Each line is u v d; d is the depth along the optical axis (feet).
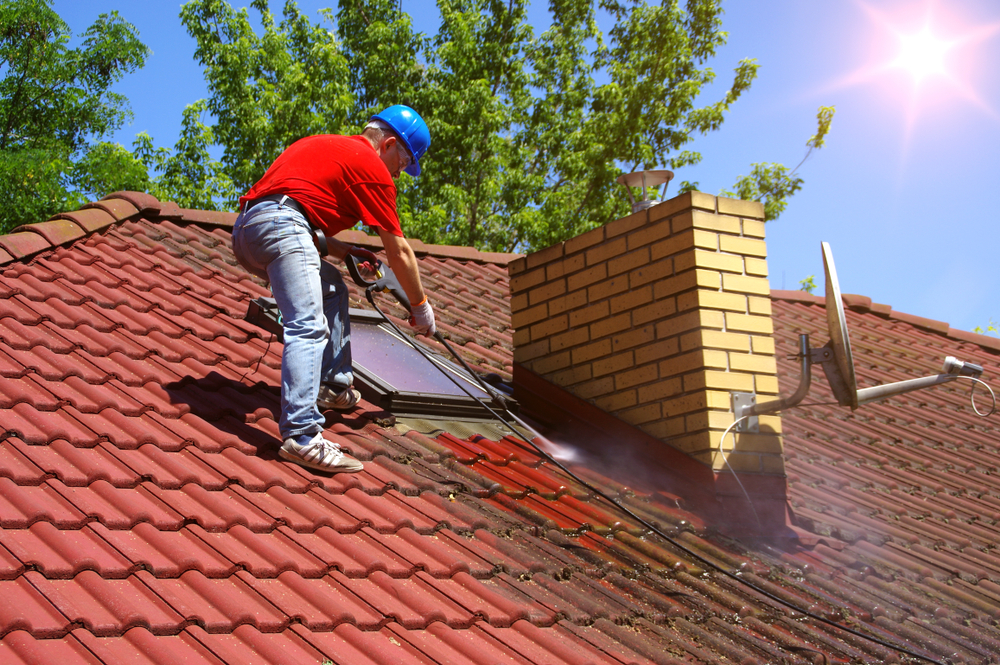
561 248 17.31
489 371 18.88
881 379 24.77
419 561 10.27
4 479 9.31
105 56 88.22
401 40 80.28
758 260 15.49
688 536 13.52
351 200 12.38
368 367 15.72
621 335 16.01
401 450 13.53
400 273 13.04
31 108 86.28
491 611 9.79
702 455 14.47
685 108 78.23
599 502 14.20
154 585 8.27
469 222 77.41
